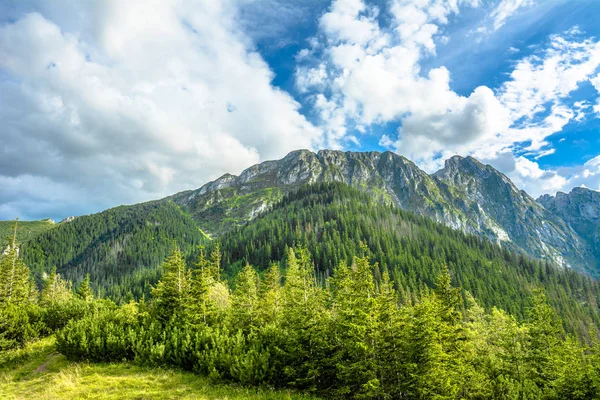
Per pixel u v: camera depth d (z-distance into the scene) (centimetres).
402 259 13688
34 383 2242
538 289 3844
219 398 1991
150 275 16025
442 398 2112
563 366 3119
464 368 2747
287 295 3594
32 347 3158
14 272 6116
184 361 2552
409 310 2500
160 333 2859
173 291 3472
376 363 2228
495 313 4409
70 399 1888
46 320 3700
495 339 4106
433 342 2316
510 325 3812
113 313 3253
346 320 2397
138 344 2631
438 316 3020
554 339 3525
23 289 6256
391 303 2531
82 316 3809
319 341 2359
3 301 5553
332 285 3027
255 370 2252
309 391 2272
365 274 2775
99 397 1927
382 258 13562
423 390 2111
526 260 18475
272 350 2475
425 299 2777
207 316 3391
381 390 2112
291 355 2392
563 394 2659
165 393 2027
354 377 2242
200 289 3462
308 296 2858
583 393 2552
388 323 2348
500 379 2867
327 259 13138
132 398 1931
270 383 2333
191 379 2317
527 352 3422
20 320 3228
